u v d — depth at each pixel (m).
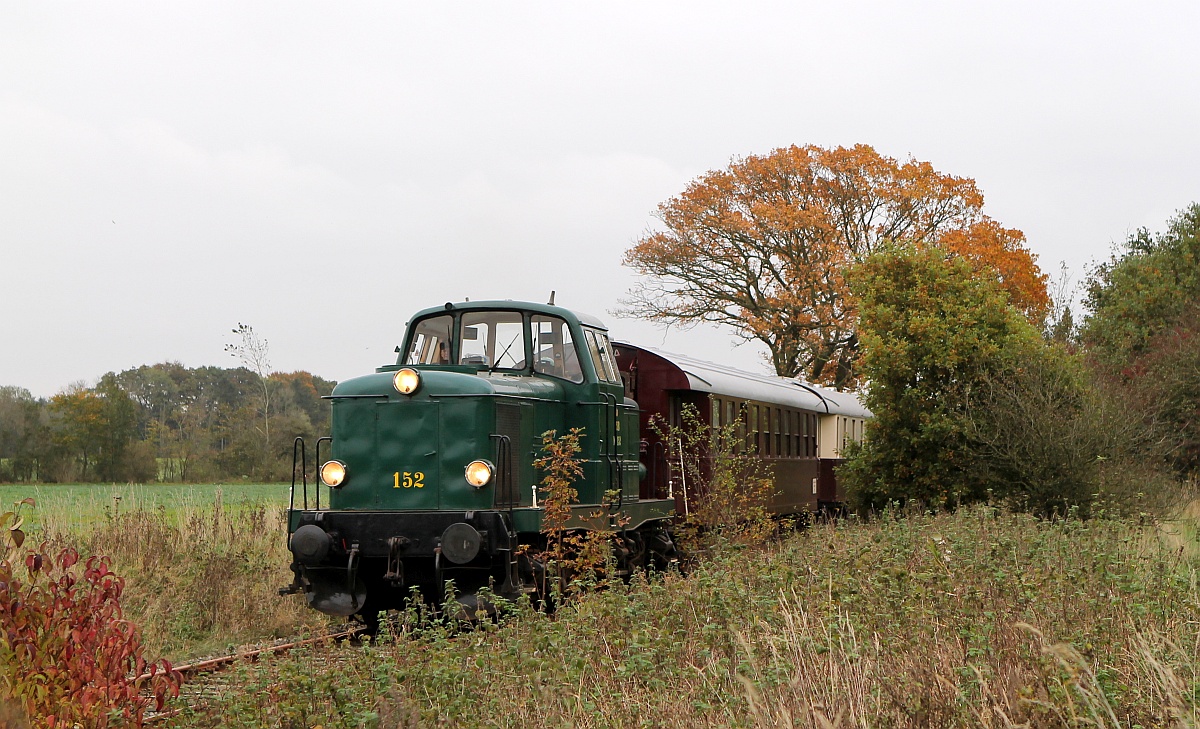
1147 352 38.41
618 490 12.77
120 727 6.66
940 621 7.97
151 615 12.62
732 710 6.53
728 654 7.88
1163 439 23.66
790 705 6.48
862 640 7.53
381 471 12.09
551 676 7.46
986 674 6.40
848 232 41.06
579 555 11.58
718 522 15.51
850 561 10.37
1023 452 20.84
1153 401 30.38
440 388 12.02
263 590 13.94
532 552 12.05
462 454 11.86
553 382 13.32
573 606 9.78
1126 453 21.45
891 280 23.20
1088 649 7.03
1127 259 47.34
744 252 41.50
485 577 11.76
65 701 6.36
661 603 9.65
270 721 7.20
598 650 8.09
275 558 16.17
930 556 10.65
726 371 20.48
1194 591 8.87
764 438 20.78
